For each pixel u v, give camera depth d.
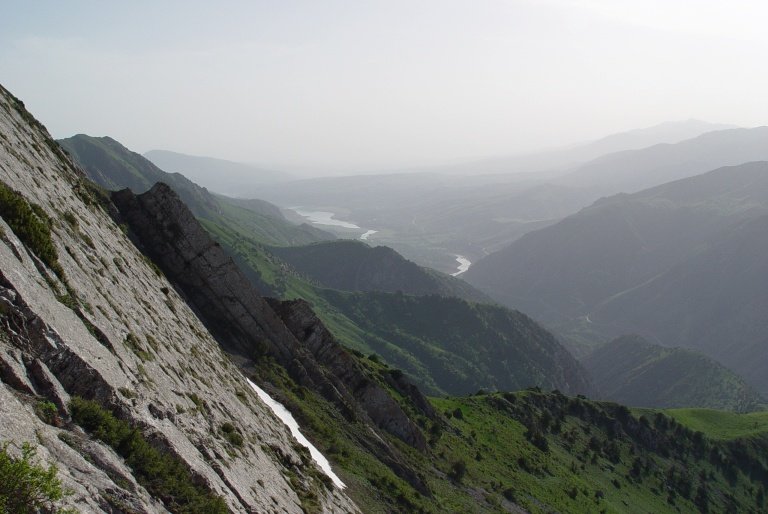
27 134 50.91
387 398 87.00
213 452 29.52
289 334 77.81
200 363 43.62
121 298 36.06
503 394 168.12
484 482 95.62
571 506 112.50
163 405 27.83
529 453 129.25
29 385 20.03
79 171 67.06
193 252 71.75
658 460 176.62
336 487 51.22
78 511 16.58
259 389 63.31
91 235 41.94
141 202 71.56
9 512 14.66
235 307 72.94
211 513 23.19
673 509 150.50
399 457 76.50
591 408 184.75
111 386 23.69
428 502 67.62
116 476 20.09
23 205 27.08
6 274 22.20
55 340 22.47
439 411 123.00
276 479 37.25
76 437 20.16
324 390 76.62
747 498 180.38
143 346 32.34
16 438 17.00
